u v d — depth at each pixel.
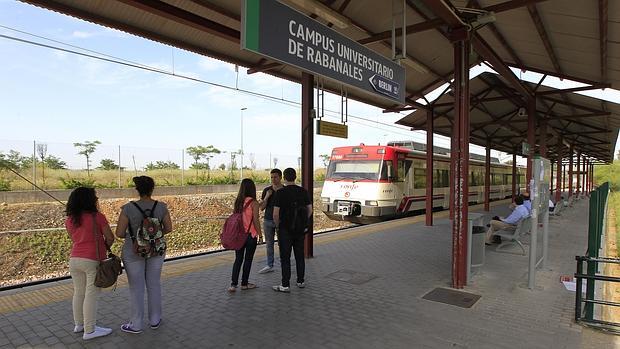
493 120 15.66
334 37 4.13
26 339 4.01
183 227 16.69
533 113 11.61
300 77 8.73
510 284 6.05
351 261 7.54
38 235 13.53
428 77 10.34
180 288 5.75
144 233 4.13
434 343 3.96
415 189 16.83
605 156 36.31
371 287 5.86
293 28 3.61
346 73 4.31
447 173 19.83
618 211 21.56
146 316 4.68
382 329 4.30
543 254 7.08
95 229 4.01
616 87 8.89
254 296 5.41
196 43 7.00
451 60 9.49
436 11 5.20
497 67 8.45
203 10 6.10
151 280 4.29
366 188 15.03
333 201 15.84
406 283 6.07
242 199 5.62
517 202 8.94
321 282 6.12
